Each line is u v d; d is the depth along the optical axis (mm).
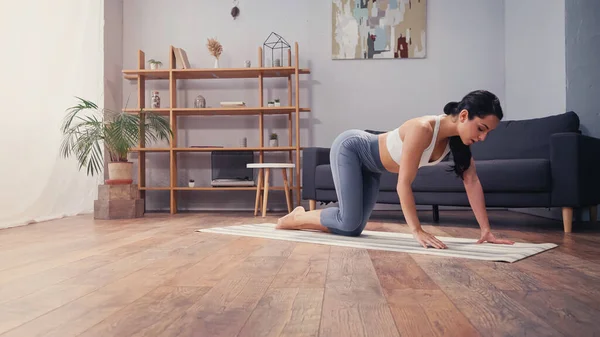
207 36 5363
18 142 3703
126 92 5410
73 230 3213
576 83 3783
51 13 4109
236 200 5301
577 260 1928
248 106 5328
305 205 5262
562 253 2115
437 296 1336
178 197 5332
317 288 1445
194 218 4211
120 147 4191
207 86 5344
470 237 2727
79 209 4602
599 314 1149
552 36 4043
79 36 4516
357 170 2525
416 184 3498
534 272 1681
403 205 2246
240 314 1165
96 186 4883
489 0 5180
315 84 5281
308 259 1976
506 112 5117
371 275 1641
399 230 3123
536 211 4398
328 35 5281
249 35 5336
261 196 5277
